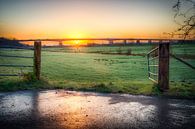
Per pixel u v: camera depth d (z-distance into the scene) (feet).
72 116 16.84
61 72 51.19
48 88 27.91
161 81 26.61
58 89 27.55
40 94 24.50
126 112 17.98
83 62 79.05
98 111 18.17
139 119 16.31
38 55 31.86
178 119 16.44
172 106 19.97
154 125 15.15
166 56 26.55
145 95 24.50
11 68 57.16
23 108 18.84
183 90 26.40
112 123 15.44
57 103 20.62
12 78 34.68
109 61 84.17
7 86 27.73
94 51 144.36
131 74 49.93
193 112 18.22
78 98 22.75
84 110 18.43
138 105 20.17
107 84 30.19
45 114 17.26
